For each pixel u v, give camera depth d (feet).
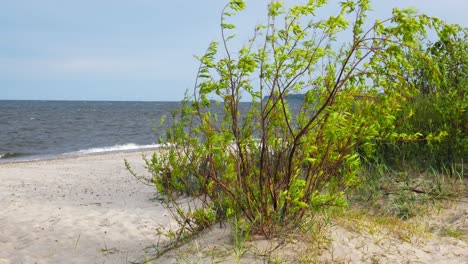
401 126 21.72
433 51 23.52
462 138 21.74
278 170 13.52
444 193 19.60
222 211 14.48
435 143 21.70
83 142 93.71
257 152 13.94
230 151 13.67
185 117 14.17
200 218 14.43
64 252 17.03
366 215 17.90
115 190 30.53
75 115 230.68
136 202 25.48
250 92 12.35
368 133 12.50
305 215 14.02
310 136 12.39
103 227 19.70
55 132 121.60
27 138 103.30
